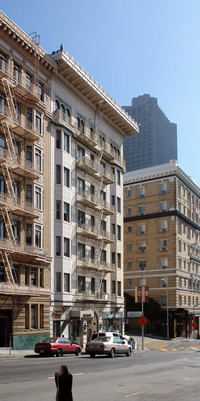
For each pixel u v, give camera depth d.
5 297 35.94
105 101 55.12
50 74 46.03
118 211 61.16
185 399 13.38
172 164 82.00
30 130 39.47
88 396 13.31
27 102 41.34
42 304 41.03
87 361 26.72
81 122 52.28
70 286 46.25
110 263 57.31
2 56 38.53
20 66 40.88
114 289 57.72
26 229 39.47
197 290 88.25
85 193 50.81
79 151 51.16
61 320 44.47
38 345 31.98
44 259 40.53
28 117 41.44
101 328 53.03
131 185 85.50
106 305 54.78
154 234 80.94
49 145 44.59
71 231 47.44
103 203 55.69
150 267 80.06
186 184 88.00
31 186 40.56
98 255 53.56
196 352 41.66
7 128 36.84
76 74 48.25
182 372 21.67
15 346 36.53
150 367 23.86
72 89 50.16
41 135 43.03
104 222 56.88
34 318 39.94
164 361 28.73
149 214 81.94
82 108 52.62
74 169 49.19
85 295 48.94
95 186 54.22
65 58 46.31
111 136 60.91
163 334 75.69
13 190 37.34
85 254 50.41
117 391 14.60
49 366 22.00
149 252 80.75
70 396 5.39
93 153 54.22
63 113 47.75
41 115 43.38
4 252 34.81
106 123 59.34
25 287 38.00
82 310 47.97
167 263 78.69
